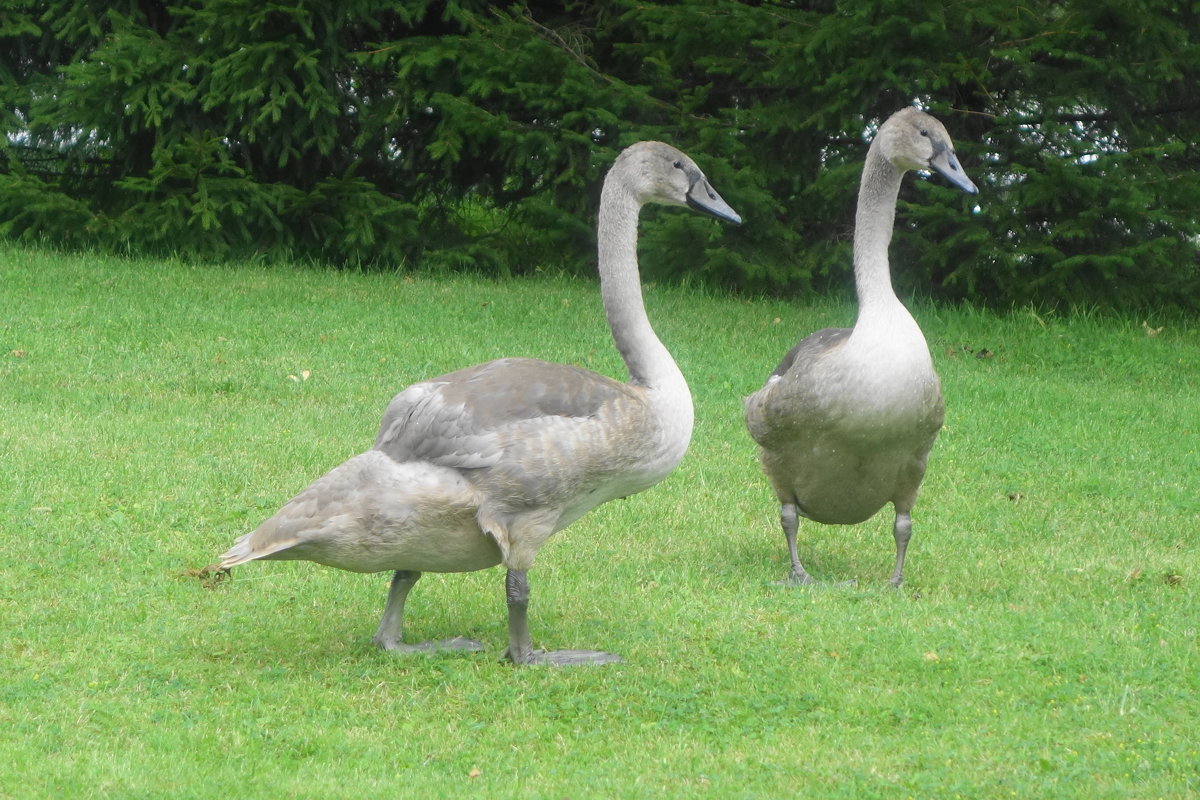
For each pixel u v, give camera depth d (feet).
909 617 25.18
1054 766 18.57
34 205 62.13
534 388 21.33
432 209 70.49
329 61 63.98
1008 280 60.13
